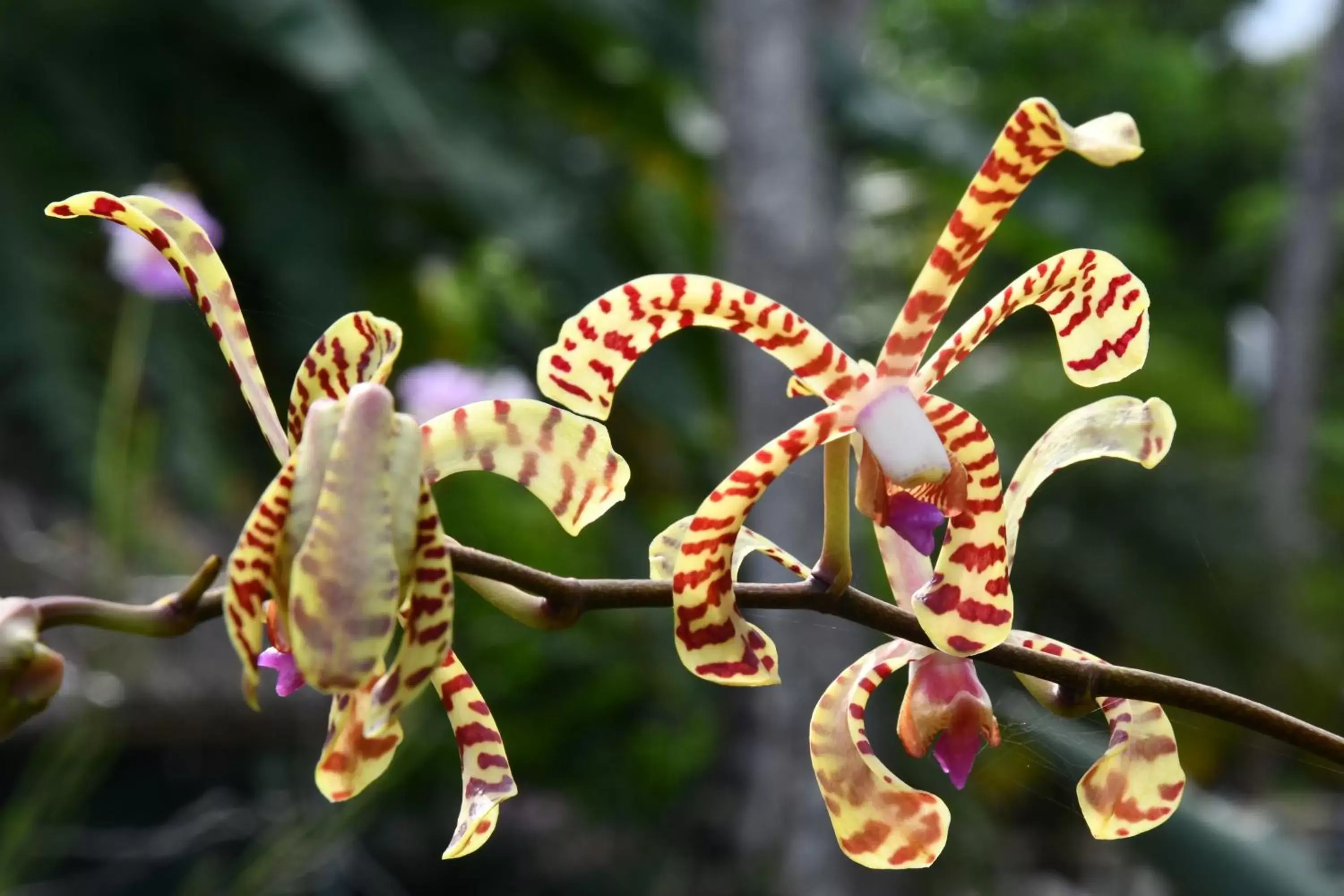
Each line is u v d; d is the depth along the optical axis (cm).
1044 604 1048
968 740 165
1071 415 167
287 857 439
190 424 671
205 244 149
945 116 834
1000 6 1959
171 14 780
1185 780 170
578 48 889
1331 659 1059
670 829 717
